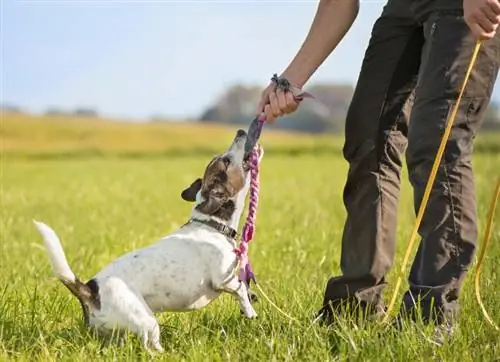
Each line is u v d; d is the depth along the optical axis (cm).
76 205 1816
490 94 530
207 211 615
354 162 584
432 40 527
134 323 561
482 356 506
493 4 491
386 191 584
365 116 575
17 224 1422
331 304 596
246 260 611
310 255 984
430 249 525
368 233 583
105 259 1030
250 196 610
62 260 556
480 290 658
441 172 521
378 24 573
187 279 589
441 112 520
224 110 16875
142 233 1252
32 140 7125
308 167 3472
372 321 576
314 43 579
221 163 623
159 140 7456
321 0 584
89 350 553
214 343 561
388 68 568
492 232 977
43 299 694
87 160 4628
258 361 520
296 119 15050
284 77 582
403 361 503
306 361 514
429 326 521
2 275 877
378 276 589
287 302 669
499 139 3978
